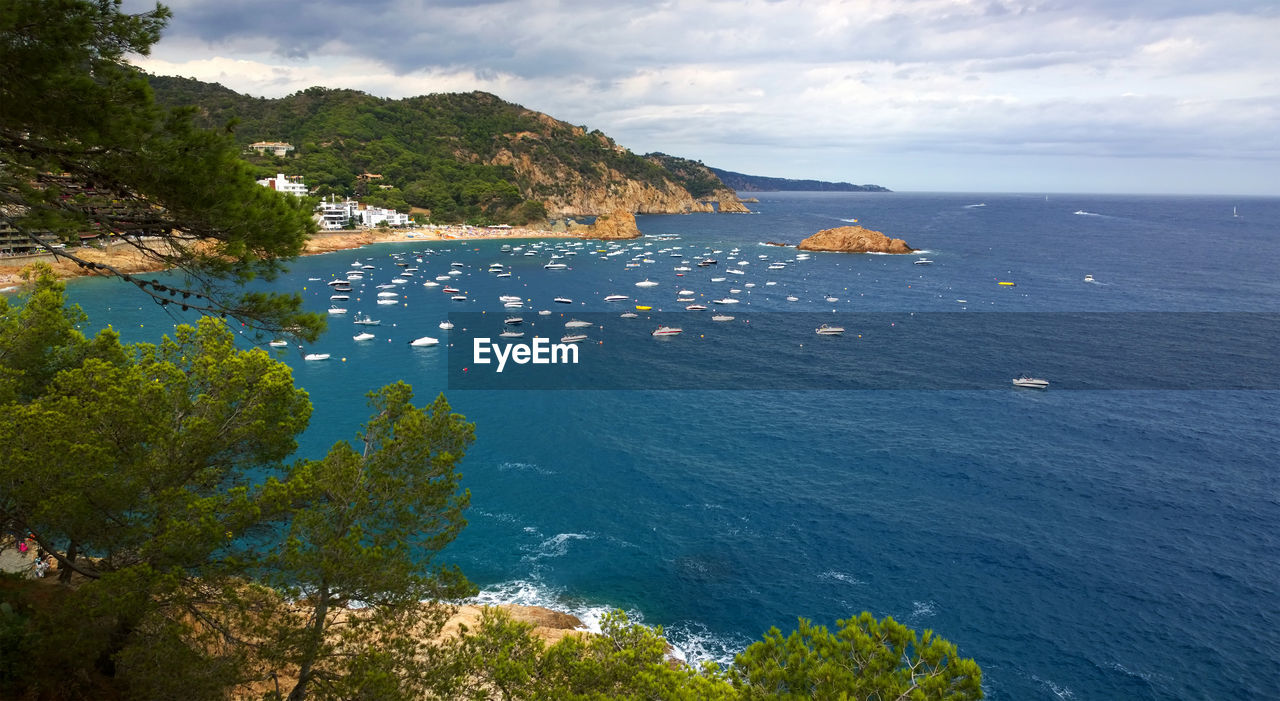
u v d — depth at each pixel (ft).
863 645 52.85
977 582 141.38
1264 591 138.00
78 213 47.52
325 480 63.31
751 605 134.92
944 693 48.67
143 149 47.03
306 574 59.16
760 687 52.39
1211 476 189.88
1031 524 163.94
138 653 54.80
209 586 61.31
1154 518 166.81
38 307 82.07
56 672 56.70
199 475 69.15
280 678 78.74
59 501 55.21
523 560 148.25
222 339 84.64
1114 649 122.31
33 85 43.34
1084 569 145.48
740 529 161.89
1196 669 117.50
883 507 172.35
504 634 66.18
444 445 68.59
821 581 142.00
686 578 142.92
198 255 52.95
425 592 63.16
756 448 210.38
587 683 61.67
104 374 70.79
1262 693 112.37
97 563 64.90
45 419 59.31
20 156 46.78
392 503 63.98
